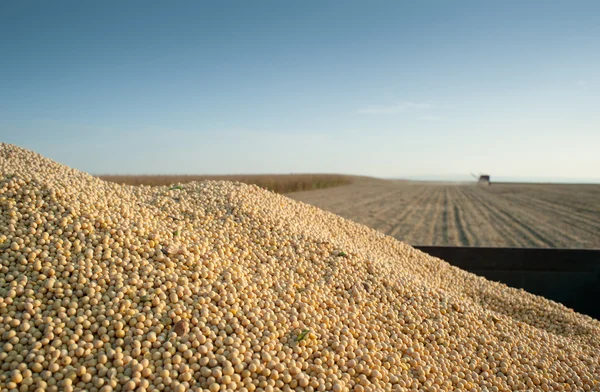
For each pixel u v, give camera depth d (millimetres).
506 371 3023
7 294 2352
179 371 2201
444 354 3041
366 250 5152
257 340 2521
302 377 2369
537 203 23406
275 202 5383
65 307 2383
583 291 5375
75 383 2047
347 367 2584
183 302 2635
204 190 4926
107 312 2387
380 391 2428
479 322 3592
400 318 3311
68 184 3627
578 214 17859
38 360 2047
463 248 5785
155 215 3912
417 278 4488
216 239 3682
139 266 2840
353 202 22438
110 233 3051
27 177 3463
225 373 2223
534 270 5527
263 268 3381
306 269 3637
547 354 3387
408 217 16359
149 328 2400
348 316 3109
